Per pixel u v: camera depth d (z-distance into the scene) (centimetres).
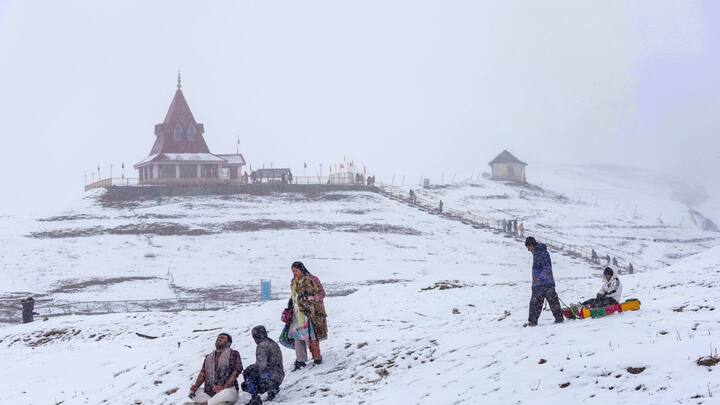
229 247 7738
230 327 2348
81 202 9356
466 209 10606
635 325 1329
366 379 1359
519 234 8894
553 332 1373
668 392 971
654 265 8694
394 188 11156
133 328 2836
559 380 1102
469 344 1401
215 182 10481
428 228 8856
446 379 1234
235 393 1330
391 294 2970
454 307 2514
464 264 7306
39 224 8356
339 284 6366
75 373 2002
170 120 11000
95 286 6341
